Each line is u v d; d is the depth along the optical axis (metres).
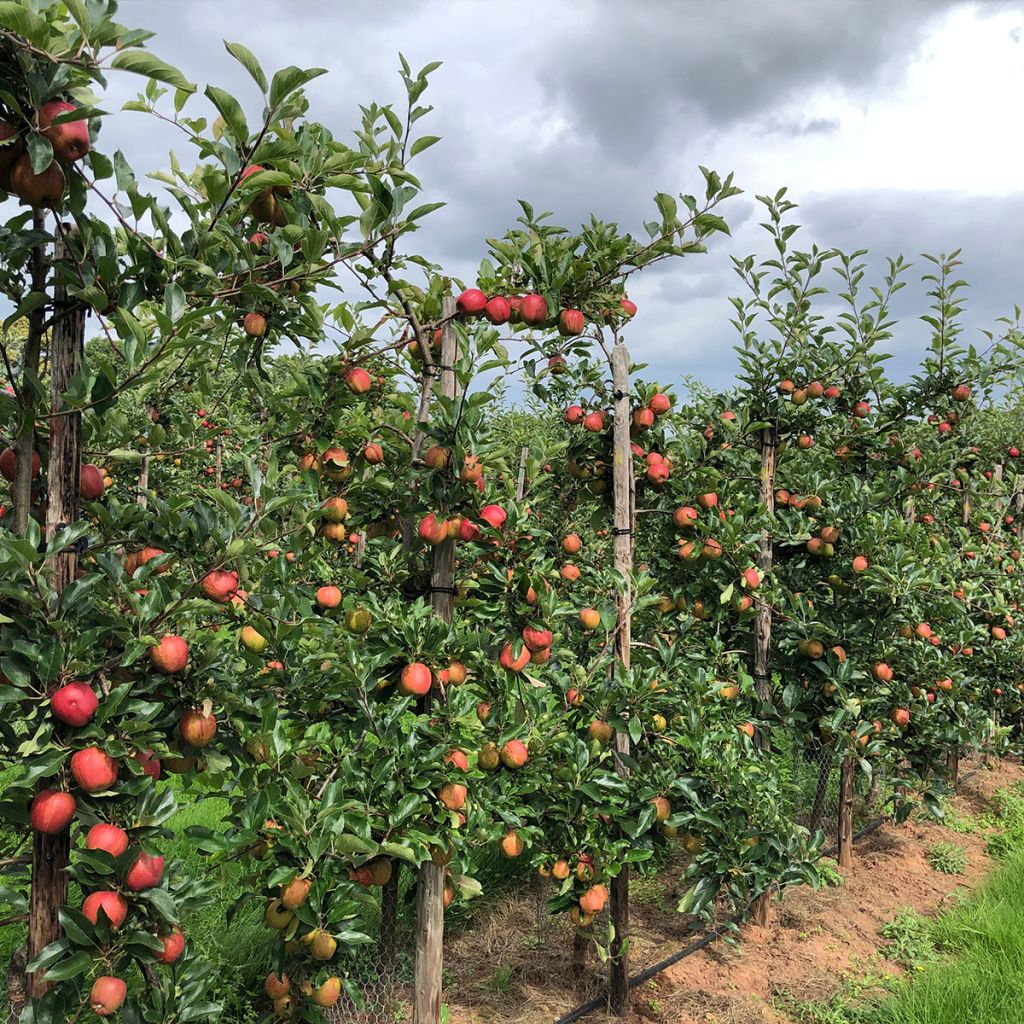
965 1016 4.22
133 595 2.48
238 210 2.92
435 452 3.66
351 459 4.17
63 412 2.28
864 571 5.79
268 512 2.89
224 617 3.40
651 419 4.98
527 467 4.30
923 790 6.41
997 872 6.01
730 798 4.39
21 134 2.05
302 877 2.88
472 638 3.62
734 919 5.05
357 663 3.30
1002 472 9.84
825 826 6.91
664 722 4.62
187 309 2.66
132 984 3.51
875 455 7.27
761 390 6.39
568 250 4.14
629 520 4.66
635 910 5.57
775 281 6.70
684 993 4.56
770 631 5.79
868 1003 4.52
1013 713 8.34
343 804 2.98
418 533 3.77
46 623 2.28
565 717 4.29
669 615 5.64
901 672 6.26
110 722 2.35
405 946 4.75
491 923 5.18
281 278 2.87
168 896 2.26
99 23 2.01
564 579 4.92
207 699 2.60
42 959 2.14
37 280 2.34
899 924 5.35
